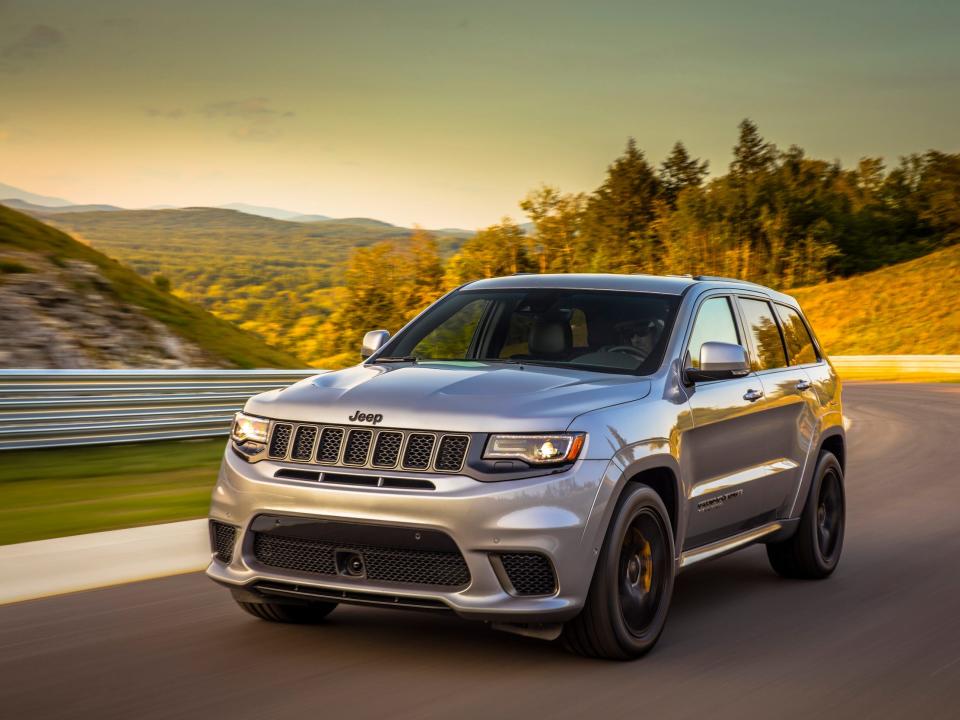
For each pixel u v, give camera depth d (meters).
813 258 108.88
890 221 120.06
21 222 17.69
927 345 53.94
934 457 13.35
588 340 5.51
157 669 4.49
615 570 4.57
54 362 14.36
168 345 16.23
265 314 78.56
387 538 4.39
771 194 111.56
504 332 5.73
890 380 37.31
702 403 5.41
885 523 8.85
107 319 15.95
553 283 6.01
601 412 4.66
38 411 10.73
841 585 6.62
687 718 4.02
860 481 11.30
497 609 4.32
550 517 4.34
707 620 5.66
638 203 144.25
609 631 4.59
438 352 5.77
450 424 4.43
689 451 5.23
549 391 4.72
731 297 6.27
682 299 5.75
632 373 5.25
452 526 4.30
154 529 7.25
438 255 71.44
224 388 12.70
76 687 4.24
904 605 6.07
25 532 7.20
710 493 5.46
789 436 6.45
